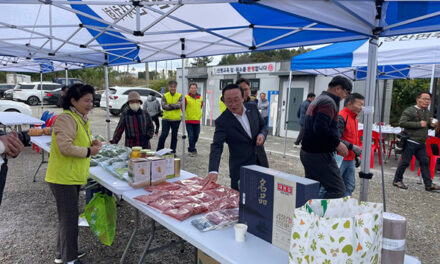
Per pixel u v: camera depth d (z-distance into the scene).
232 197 2.07
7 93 20.80
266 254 1.38
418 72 7.84
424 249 3.12
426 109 5.02
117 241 3.19
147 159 2.45
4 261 2.77
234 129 2.71
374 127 7.07
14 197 4.40
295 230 1.14
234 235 1.58
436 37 4.75
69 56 4.86
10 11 3.43
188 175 2.84
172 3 2.36
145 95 16.34
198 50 4.37
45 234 3.31
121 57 4.82
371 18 2.30
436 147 5.35
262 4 1.73
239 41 3.83
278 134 12.02
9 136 1.34
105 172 2.87
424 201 4.52
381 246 1.18
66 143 2.22
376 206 1.19
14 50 4.45
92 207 2.60
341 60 5.18
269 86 12.27
